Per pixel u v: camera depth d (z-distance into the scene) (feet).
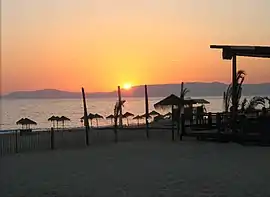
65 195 28.25
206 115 66.03
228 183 29.76
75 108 434.71
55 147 62.03
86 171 37.40
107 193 28.32
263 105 72.02
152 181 31.58
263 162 38.45
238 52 53.62
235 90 55.21
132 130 88.07
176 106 74.84
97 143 66.13
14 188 31.01
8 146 62.54
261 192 26.89
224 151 46.37
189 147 51.34
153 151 49.85
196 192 27.45
